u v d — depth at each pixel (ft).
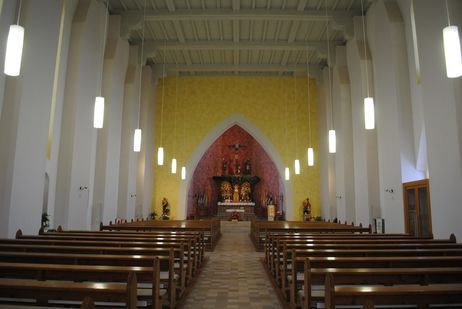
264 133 66.64
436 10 25.11
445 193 24.40
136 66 52.19
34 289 9.80
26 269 11.69
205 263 28.99
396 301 9.59
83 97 37.22
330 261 13.91
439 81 24.97
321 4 44.04
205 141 66.28
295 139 66.44
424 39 26.63
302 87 67.67
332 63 53.11
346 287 9.91
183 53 58.70
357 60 44.27
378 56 39.40
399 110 34.32
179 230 35.47
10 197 23.07
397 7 36.14
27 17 24.71
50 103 27.30
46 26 26.78
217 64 62.69
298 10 44.73
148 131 61.26
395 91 34.68
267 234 27.78
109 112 42.19
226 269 26.58
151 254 16.05
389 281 12.46
